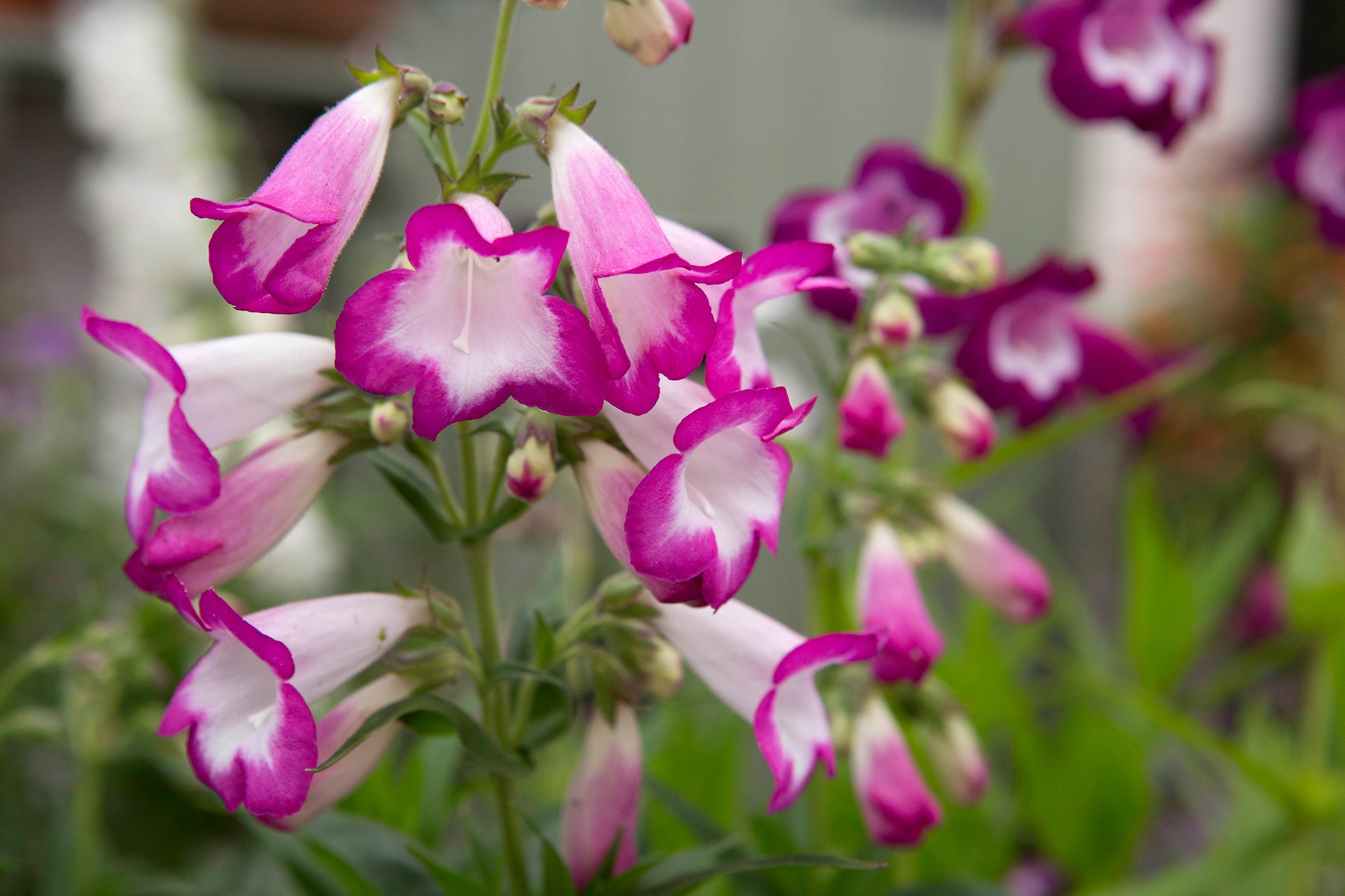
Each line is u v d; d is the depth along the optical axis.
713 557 0.52
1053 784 0.76
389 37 1.33
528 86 1.17
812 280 0.55
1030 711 0.79
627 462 0.54
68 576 1.03
